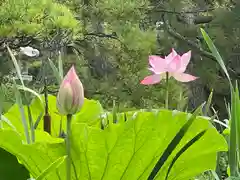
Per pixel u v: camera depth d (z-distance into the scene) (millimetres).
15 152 1250
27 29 6242
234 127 1439
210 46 1569
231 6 11578
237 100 1446
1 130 1210
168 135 1268
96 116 1731
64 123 1699
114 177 1290
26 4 6254
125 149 1254
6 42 6430
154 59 1835
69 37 7027
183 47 11383
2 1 6227
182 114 1273
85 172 1270
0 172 1314
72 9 8539
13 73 6430
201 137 1319
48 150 1236
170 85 7551
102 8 8547
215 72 10977
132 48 8703
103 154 1246
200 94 10734
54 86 5547
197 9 11656
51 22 6484
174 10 11148
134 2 8617
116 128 1224
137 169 1293
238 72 11391
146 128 1238
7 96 4570
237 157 1506
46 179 1278
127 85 8414
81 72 8773
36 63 6965
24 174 1324
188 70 11195
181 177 1382
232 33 11562
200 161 1359
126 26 8742
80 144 1229
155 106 7699
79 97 1193
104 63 8930
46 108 1601
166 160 1325
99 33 8594
